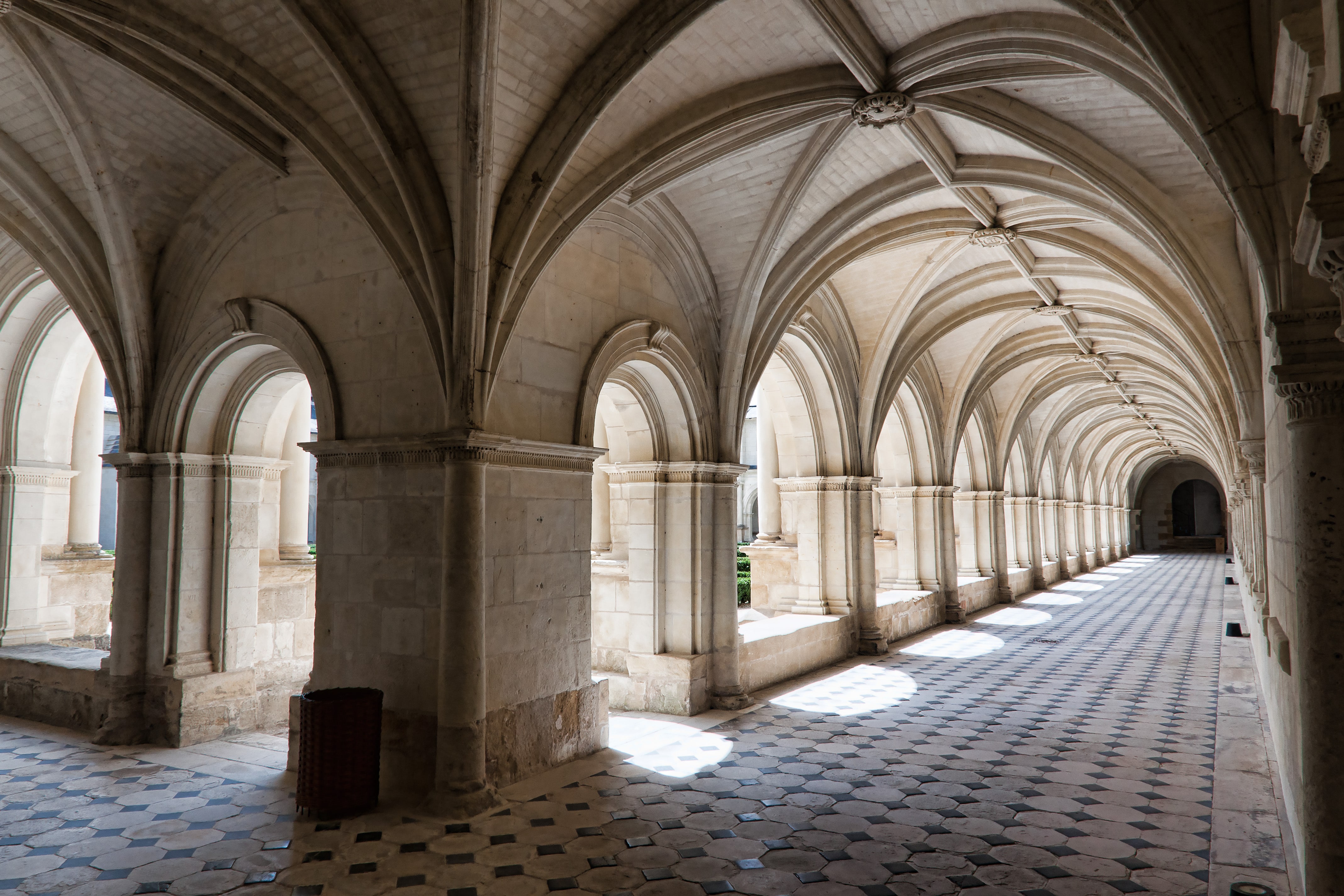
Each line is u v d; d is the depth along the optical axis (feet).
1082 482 115.96
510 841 20.06
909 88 24.67
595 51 22.34
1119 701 35.22
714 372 35.37
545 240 24.70
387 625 24.61
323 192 26.84
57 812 22.06
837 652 44.91
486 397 23.49
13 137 28.07
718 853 19.29
